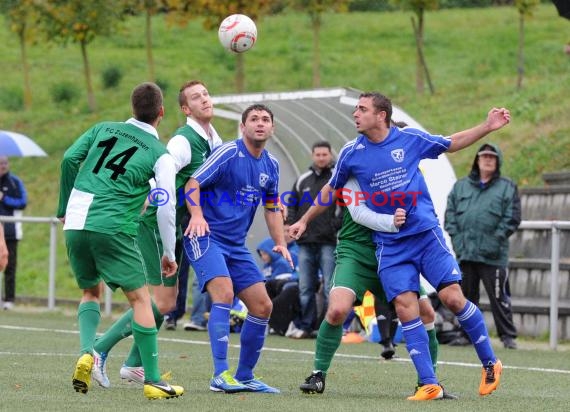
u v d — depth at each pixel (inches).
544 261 1509.6
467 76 3213.6
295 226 825.5
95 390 779.4
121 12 2903.5
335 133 1681.8
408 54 3651.6
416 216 776.3
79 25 2876.5
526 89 2583.7
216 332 783.1
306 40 3959.2
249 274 802.8
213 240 796.0
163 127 2849.4
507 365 1088.2
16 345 1180.5
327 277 1406.3
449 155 2231.8
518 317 1475.1
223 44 1015.0
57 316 1688.0
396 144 781.9
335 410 675.4
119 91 3329.2
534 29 3826.3
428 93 2935.5
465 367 1055.6
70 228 727.7
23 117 3132.4
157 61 3725.4
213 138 837.8
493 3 4471.0
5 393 740.7
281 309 1451.8
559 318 1407.5
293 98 1529.3
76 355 1070.4
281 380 899.4
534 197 1702.8
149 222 824.3
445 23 4114.2
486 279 1316.4
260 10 2273.6
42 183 2642.7
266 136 798.5
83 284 761.0
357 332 1470.2
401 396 791.7
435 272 779.4
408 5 2849.4
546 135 2123.5
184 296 1504.7
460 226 1331.2
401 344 1358.3
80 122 3021.7
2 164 1808.6
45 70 3663.9
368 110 775.1
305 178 1416.1
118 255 727.7
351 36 3993.6
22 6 2992.1
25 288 2117.4
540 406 730.2
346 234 805.9
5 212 1812.3
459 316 789.9
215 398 737.6
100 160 738.2
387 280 776.9
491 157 1321.4
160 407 673.6
